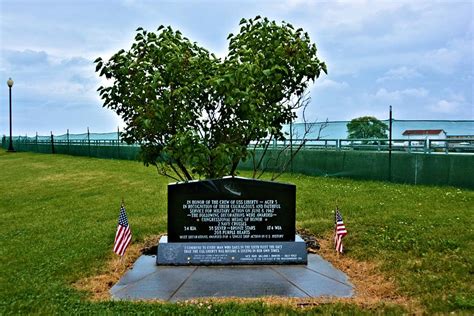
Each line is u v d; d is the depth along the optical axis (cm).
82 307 567
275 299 593
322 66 892
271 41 862
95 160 3042
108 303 579
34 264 751
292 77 874
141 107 787
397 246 779
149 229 968
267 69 813
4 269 730
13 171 2606
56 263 752
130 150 2995
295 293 618
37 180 2098
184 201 761
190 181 764
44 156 3653
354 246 809
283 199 767
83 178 2062
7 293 620
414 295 592
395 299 591
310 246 835
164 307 562
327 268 723
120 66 811
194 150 766
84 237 923
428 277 638
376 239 827
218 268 732
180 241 760
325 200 1241
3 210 1359
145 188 1642
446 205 1135
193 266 743
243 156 812
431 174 1585
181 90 759
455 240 787
